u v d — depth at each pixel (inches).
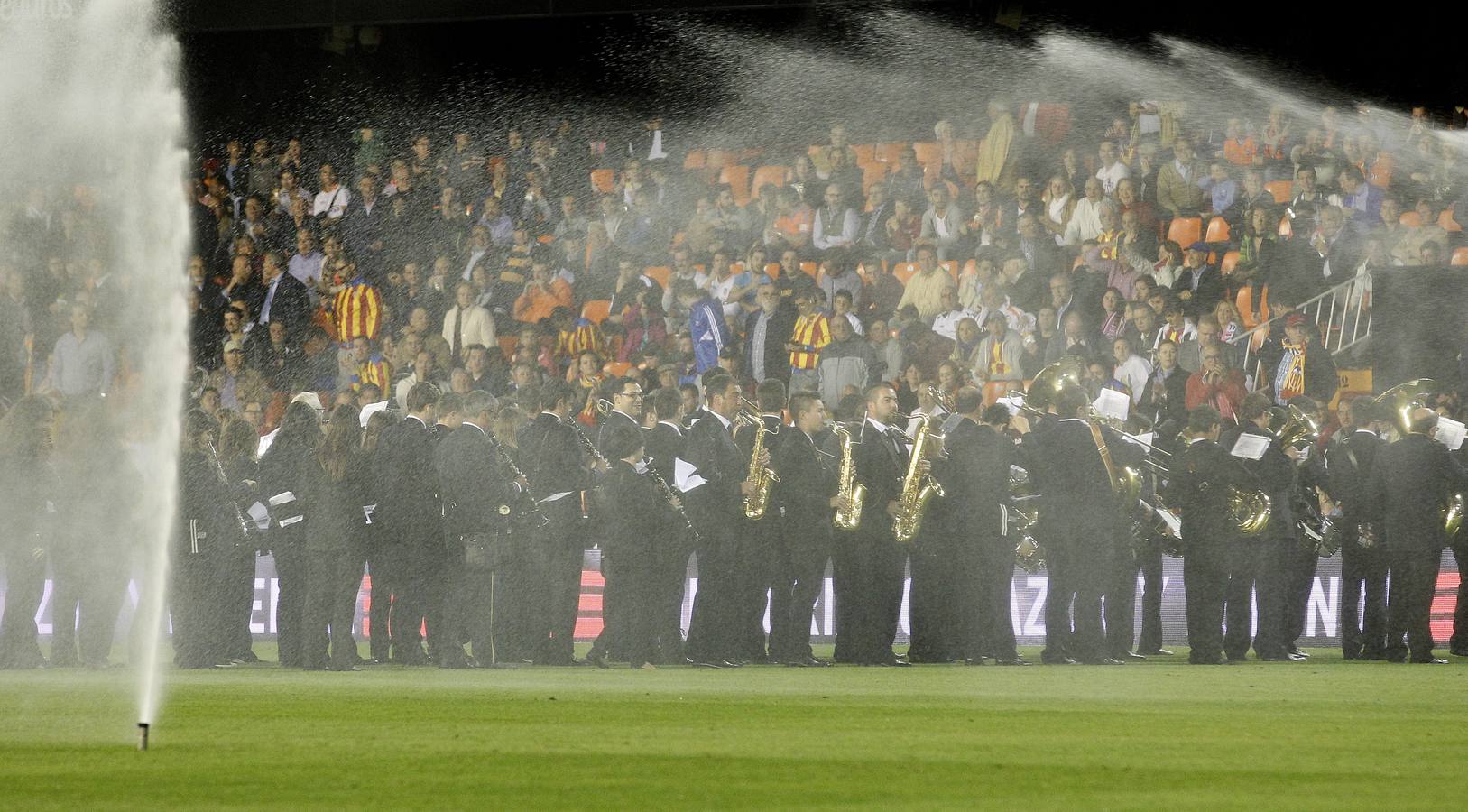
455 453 1685.5
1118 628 1893.5
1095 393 2289.6
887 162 3093.0
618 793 675.4
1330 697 1285.7
